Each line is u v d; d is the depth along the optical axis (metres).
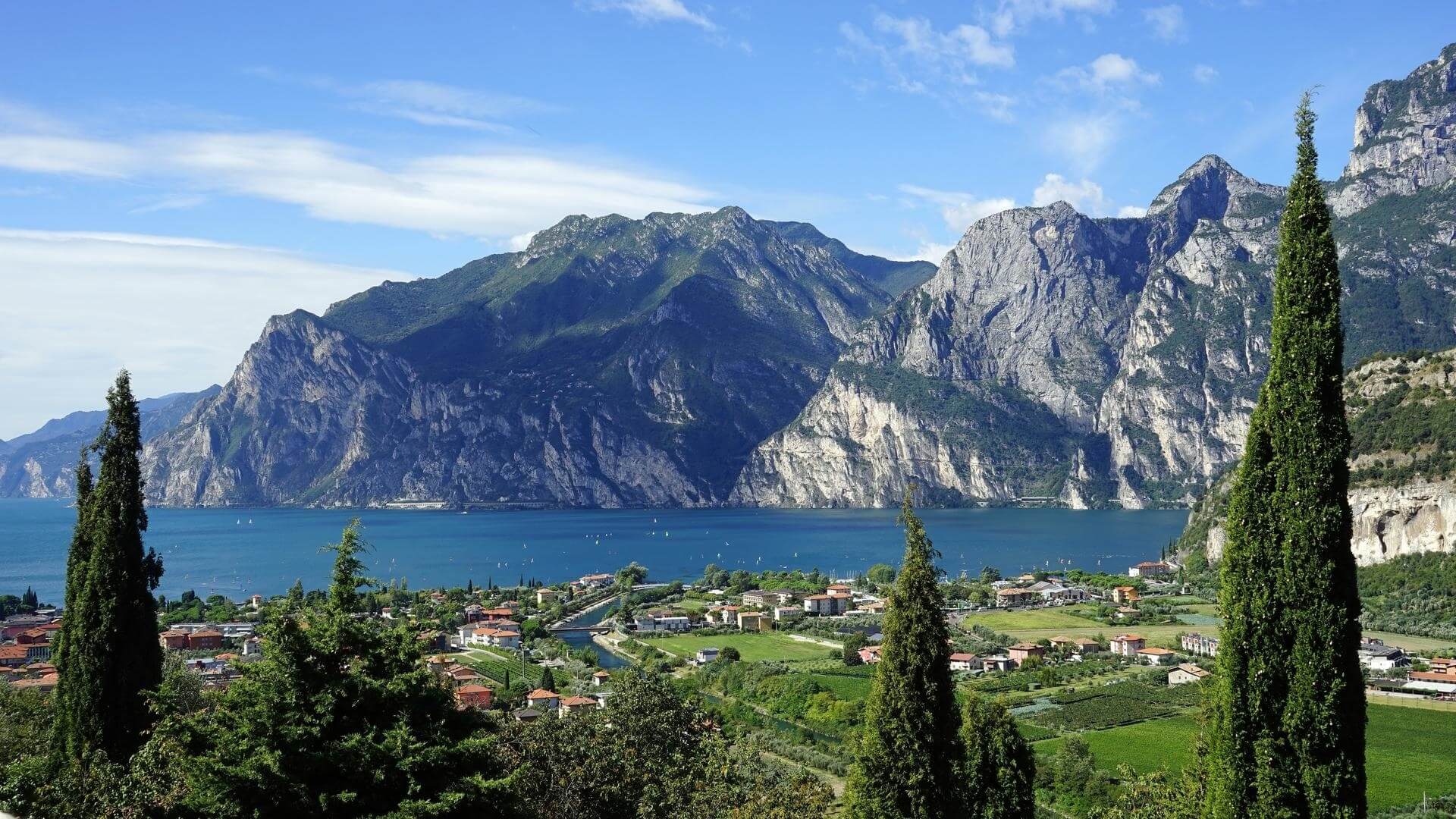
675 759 62.91
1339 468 31.16
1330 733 30.45
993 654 181.88
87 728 44.88
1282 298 32.31
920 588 42.44
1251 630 31.81
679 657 191.50
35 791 38.19
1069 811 94.75
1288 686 31.17
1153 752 114.12
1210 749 32.88
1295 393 31.62
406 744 33.12
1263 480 32.09
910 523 43.12
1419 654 161.62
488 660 189.75
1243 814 31.50
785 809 59.44
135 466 47.44
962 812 41.97
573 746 51.50
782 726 134.75
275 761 31.62
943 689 42.16
